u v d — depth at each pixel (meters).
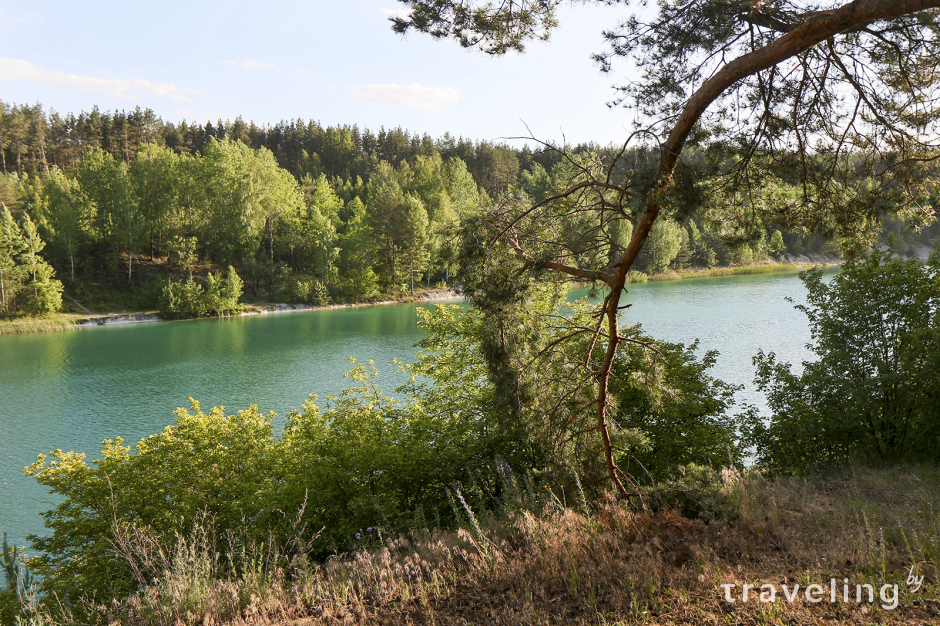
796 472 9.85
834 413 9.96
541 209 5.93
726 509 5.27
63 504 12.25
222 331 58.03
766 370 11.23
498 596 4.21
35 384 34.50
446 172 120.69
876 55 5.04
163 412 28.08
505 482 7.43
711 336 37.47
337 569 5.20
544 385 6.97
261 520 10.34
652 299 60.34
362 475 10.78
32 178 99.25
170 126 131.25
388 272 90.62
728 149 5.11
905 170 5.43
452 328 15.20
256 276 83.12
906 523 5.22
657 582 3.98
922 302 9.59
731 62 4.43
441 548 5.14
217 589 4.69
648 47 5.16
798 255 98.69
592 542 4.75
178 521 11.48
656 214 4.86
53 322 64.06
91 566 10.66
